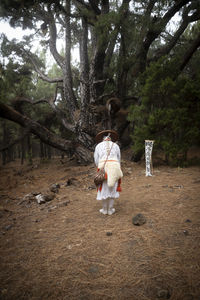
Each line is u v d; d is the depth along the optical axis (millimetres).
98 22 9789
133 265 2723
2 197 6785
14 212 5027
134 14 10125
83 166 11070
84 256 2977
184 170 7887
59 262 2883
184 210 4223
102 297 2279
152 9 10344
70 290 2398
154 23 10375
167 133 8938
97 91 12602
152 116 8523
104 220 4094
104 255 2969
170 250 2957
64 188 6887
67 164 13414
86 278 2562
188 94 8375
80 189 6574
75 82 16781
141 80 9805
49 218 4410
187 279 2416
